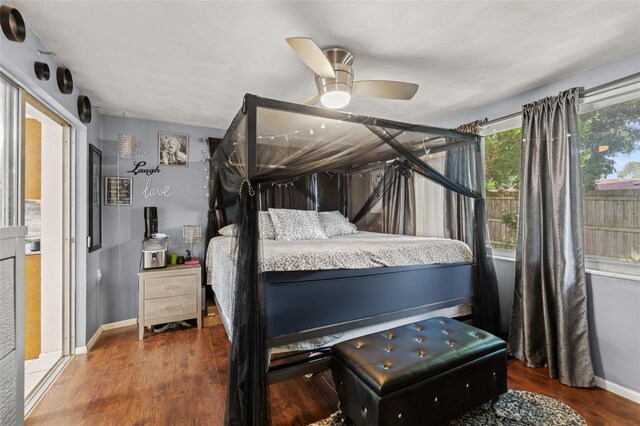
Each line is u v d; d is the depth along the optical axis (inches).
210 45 75.5
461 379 67.4
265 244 100.7
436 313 102.7
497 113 115.9
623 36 72.6
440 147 106.4
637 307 80.0
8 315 52.7
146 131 135.6
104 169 127.6
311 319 77.4
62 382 87.0
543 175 96.9
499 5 61.4
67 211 103.9
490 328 106.2
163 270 122.9
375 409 57.4
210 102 114.4
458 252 106.4
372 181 149.5
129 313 132.8
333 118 77.9
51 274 102.2
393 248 93.9
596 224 90.3
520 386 86.8
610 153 87.4
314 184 152.8
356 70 89.7
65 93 87.6
